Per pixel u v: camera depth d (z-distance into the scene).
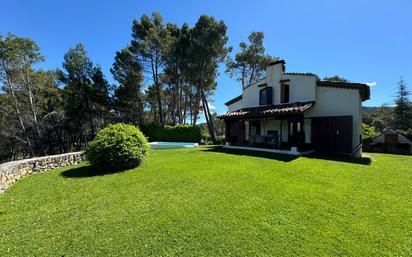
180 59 26.03
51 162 9.44
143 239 3.51
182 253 3.14
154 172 8.00
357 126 12.32
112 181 7.00
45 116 22.03
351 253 3.12
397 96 34.34
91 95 26.33
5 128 20.69
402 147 17.03
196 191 5.80
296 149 11.83
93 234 3.70
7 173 6.73
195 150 14.82
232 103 19.14
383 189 5.97
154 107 32.41
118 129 9.16
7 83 18.52
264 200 5.09
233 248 3.25
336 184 6.34
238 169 8.18
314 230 3.75
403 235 3.61
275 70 15.75
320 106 13.62
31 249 3.30
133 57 25.50
